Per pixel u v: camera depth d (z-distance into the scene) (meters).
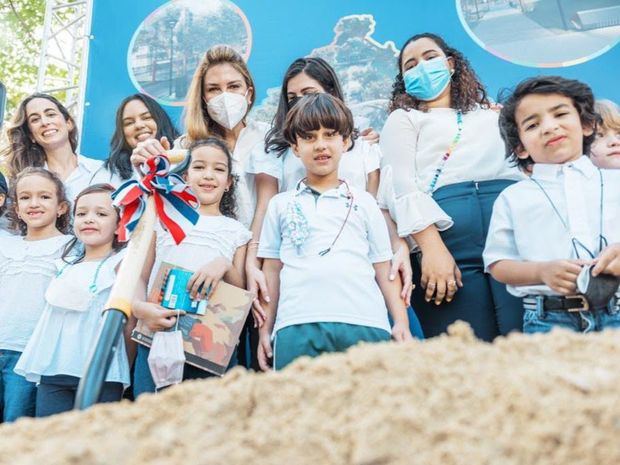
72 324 2.32
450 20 3.61
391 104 2.91
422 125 2.61
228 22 3.84
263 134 2.90
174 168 1.58
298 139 2.38
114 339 1.20
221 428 0.77
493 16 3.57
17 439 0.80
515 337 0.92
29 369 2.26
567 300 1.94
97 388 1.12
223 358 2.17
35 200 2.66
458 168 2.51
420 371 0.81
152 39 3.90
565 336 0.91
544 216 2.08
